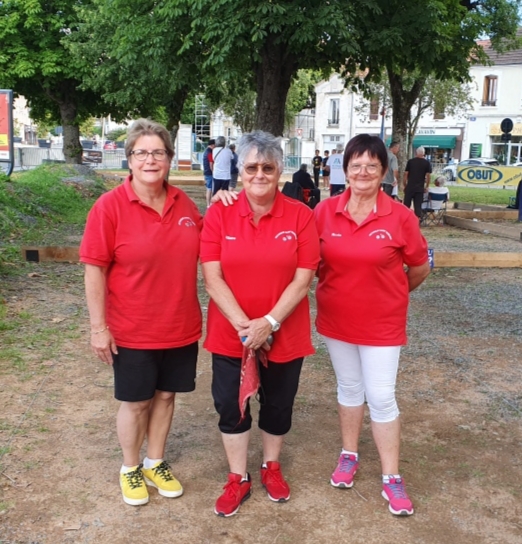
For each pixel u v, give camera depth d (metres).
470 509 3.31
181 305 3.10
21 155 33.56
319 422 4.30
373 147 3.04
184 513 3.20
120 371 3.11
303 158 44.06
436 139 48.12
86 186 17.33
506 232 13.55
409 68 14.84
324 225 3.25
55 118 29.08
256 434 4.10
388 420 3.28
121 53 14.55
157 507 3.24
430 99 32.50
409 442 4.04
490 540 3.05
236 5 11.46
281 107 14.16
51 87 25.33
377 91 32.25
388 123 50.22
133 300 3.03
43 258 8.94
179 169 41.91
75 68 23.61
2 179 13.25
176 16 12.43
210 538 3.00
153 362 3.13
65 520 3.09
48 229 11.73
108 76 22.44
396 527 3.13
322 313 3.38
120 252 2.99
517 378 5.20
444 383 5.05
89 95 26.30
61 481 3.43
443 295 7.96
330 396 4.74
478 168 32.25
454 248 11.80
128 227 2.99
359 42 13.25
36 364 5.07
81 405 4.38
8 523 3.04
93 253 2.96
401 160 23.56
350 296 3.19
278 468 3.38
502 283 8.73
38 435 3.92
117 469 3.57
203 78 14.71
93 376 4.90
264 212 3.04
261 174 2.89
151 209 3.02
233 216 3.04
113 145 55.38
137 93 22.86
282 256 2.98
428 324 6.67
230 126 53.34
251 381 2.95
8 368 4.95
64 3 23.98
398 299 3.20
